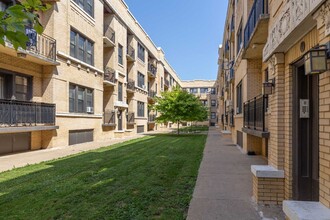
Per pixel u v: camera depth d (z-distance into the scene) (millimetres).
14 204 5055
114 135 23438
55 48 14836
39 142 14680
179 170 8438
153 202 5207
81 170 8461
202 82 71938
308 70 3096
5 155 12125
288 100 4957
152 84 41500
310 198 4676
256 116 9047
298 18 3680
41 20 14500
